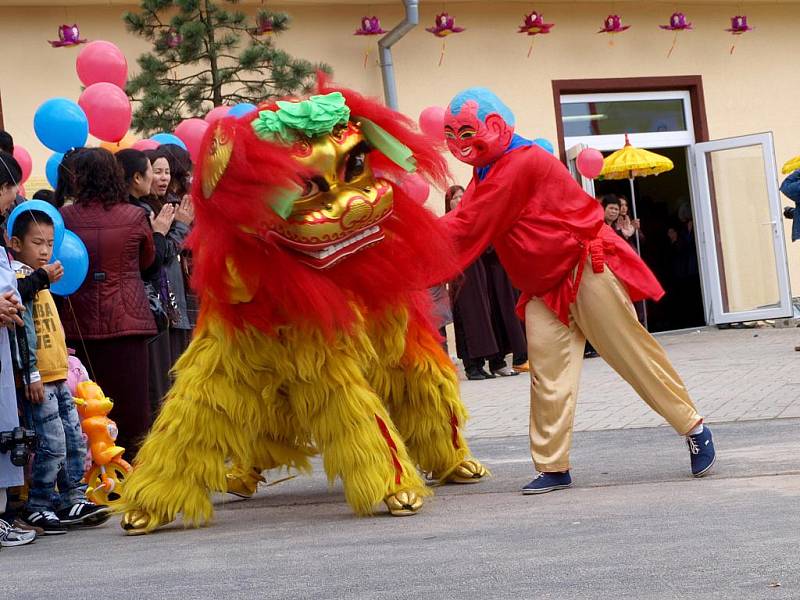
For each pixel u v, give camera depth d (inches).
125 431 304.3
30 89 635.5
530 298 263.6
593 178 710.5
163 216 317.4
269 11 621.3
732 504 224.7
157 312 319.9
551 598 161.3
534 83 749.3
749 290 776.3
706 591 159.0
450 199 535.5
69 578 203.0
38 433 258.8
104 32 650.2
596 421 386.3
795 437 311.7
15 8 634.2
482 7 737.6
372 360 253.1
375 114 241.9
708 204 781.9
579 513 229.3
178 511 246.1
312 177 229.6
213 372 242.2
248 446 245.8
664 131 788.0
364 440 240.4
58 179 312.8
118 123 381.7
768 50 807.1
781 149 808.3
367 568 190.9
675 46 783.7
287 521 252.4
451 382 270.2
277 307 238.2
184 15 596.4
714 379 470.3
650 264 788.6
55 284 288.8
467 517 235.8
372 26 693.9
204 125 403.9
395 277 247.0
